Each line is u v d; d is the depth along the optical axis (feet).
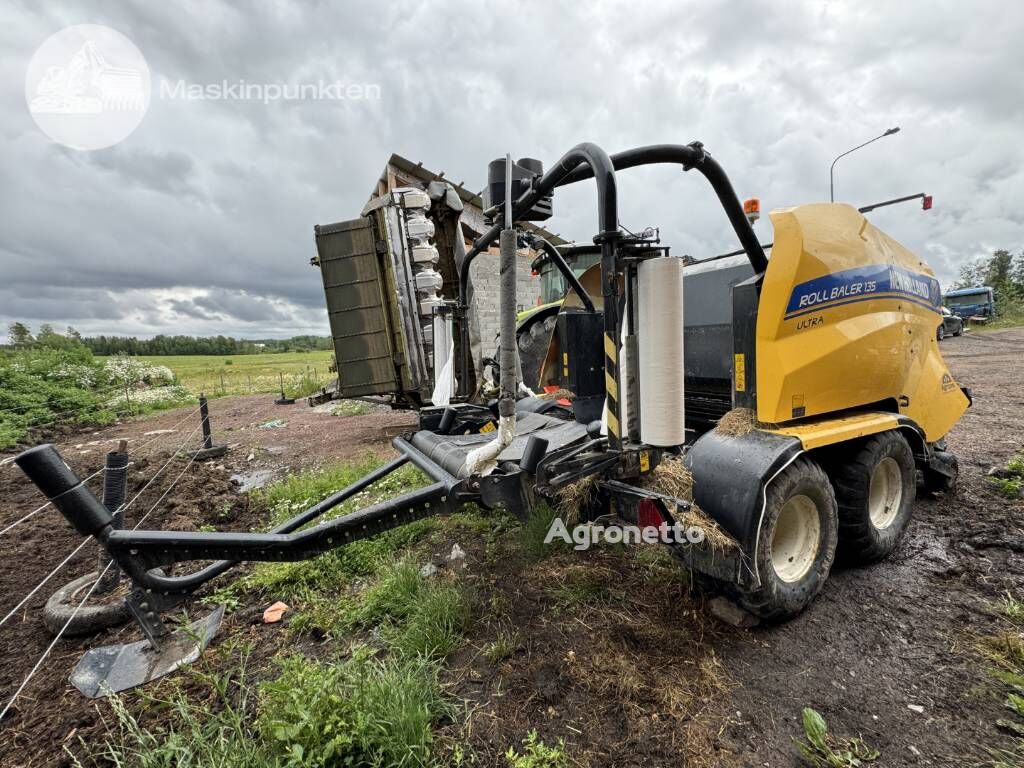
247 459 21.88
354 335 18.28
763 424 8.27
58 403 35.60
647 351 7.04
